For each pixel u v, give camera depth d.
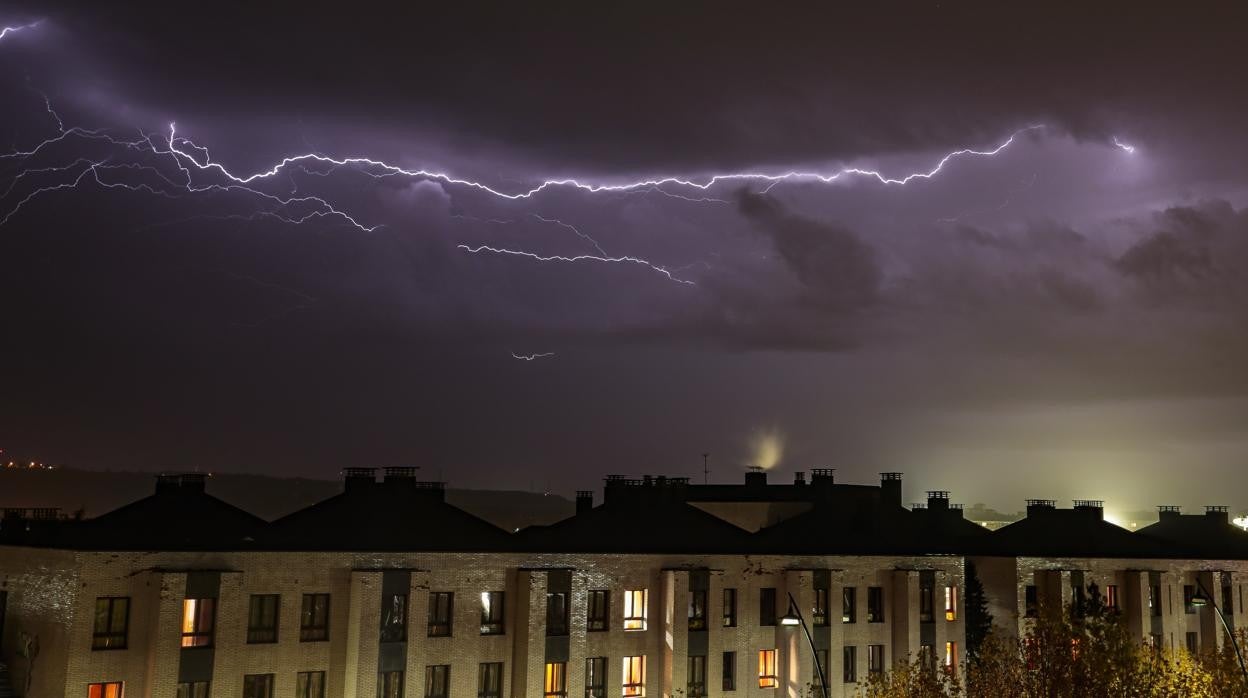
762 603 61.59
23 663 46.00
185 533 50.22
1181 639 76.69
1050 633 52.47
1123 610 74.62
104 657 44.12
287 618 48.56
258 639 47.88
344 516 54.31
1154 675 52.38
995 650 56.03
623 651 57.31
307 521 53.50
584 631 56.03
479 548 55.03
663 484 67.44
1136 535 81.62
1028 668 52.34
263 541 50.69
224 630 46.78
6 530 52.81
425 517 56.22
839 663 62.53
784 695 60.94
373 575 49.94
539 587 54.50
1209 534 89.00
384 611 50.19
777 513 74.00
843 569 63.88
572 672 55.31
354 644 49.34
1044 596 70.12
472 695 52.62
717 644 59.44
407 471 57.06
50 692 44.00
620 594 57.59
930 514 78.19
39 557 46.31
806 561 63.03
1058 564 72.00
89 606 43.94
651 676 57.97
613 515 65.44
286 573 48.69
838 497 74.31
